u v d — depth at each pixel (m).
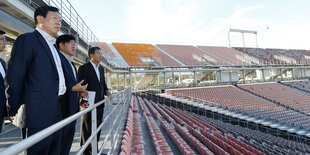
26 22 4.30
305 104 17.19
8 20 3.64
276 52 35.56
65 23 6.16
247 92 20.36
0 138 3.11
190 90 19.27
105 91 2.80
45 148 1.12
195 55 28.89
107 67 13.05
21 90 1.08
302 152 7.33
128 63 22.05
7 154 0.37
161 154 3.71
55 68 1.24
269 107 15.12
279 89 22.38
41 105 1.10
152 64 22.83
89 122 2.33
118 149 2.98
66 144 1.56
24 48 1.10
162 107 13.06
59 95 1.38
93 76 2.43
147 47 29.86
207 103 14.82
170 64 23.62
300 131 10.23
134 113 8.06
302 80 26.98
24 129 1.14
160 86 21.05
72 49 1.86
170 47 31.78
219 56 30.11
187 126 7.77
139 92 19.19
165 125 6.67
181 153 4.61
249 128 11.87
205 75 24.62
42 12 1.30
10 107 1.07
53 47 1.39
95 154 1.42
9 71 1.04
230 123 12.48
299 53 36.06
